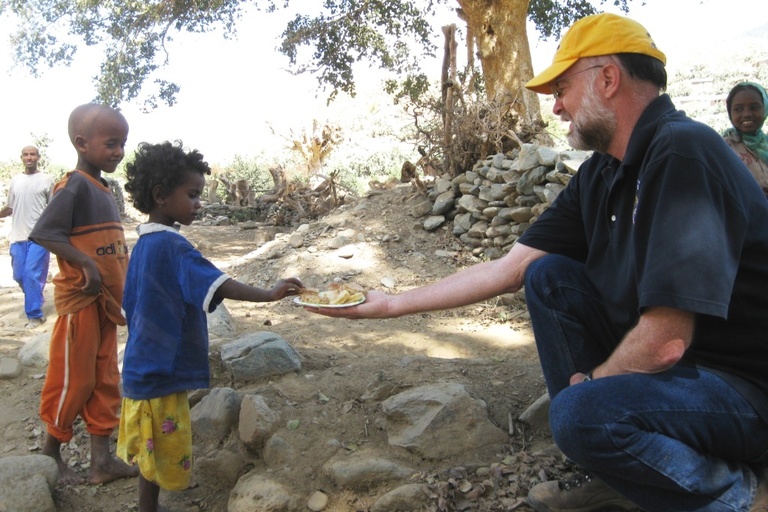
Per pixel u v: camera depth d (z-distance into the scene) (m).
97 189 3.12
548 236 2.53
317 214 13.11
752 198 1.87
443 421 2.83
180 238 2.64
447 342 5.12
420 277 6.76
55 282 3.04
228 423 3.19
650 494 1.97
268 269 7.23
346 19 14.61
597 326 2.34
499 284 2.57
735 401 1.89
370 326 5.52
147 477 2.59
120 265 3.14
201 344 2.71
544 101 13.70
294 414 3.10
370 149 25.80
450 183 7.94
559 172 6.06
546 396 2.94
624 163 2.00
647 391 1.88
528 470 2.59
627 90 2.05
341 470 2.69
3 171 18.73
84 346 3.02
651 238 1.81
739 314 1.89
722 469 1.92
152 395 2.57
